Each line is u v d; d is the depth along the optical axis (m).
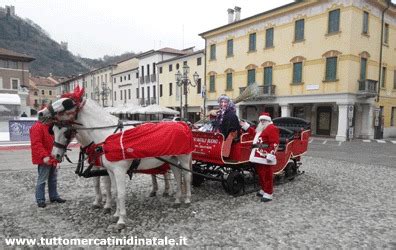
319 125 26.69
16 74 49.34
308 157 14.14
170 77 42.03
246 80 29.62
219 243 4.67
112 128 5.44
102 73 65.62
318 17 23.55
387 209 6.40
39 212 6.00
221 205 6.52
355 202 6.88
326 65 23.31
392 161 13.12
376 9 23.92
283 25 26.00
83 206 6.35
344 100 22.28
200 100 36.03
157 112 31.58
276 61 26.77
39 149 6.06
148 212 6.04
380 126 24.95
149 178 9.15
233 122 7.02
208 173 7.55
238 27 29.95
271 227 5.32
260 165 6.85
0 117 28.56
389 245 4.68
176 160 6.38
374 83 23.44
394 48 26.48
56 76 108.31
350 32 21.80
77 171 5.51
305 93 24.66
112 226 5.27
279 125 10.24
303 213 6.08
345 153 15.70
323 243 4.72
